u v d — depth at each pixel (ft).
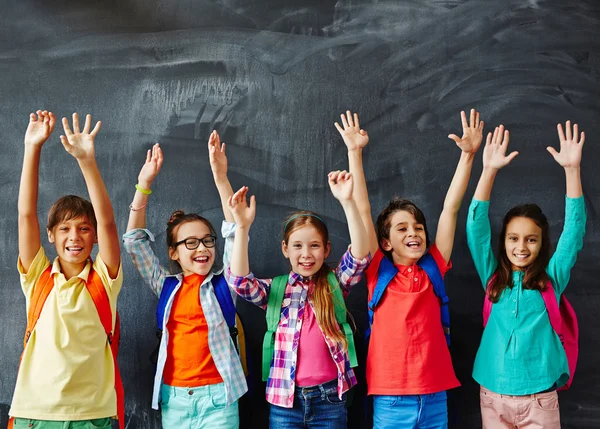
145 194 6.83
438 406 6.41
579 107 7.47
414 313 6.43
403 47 7.50
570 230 6.51
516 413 6.40
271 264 7.34
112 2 7.52
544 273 6.63
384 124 7.43
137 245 6.59
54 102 7.45
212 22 7.50
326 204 7.38
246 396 6.95
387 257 6.86
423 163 7.40
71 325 6.11
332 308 6.47
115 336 6.49
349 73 7.47
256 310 7.30
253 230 7.38
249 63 7.47
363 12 7.52
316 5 7.52
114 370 6.37
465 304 7.33
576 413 7.27
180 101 7.45
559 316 6.57
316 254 6.45
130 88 7.46
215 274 6.70
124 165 7.41
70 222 6.31
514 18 7.53
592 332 7.32
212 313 6.48
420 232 6.59
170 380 6.41
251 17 7.50
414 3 7.53
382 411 6.36
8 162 7.41
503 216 7.41
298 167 7.41
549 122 7.45
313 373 6.28
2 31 7.50
